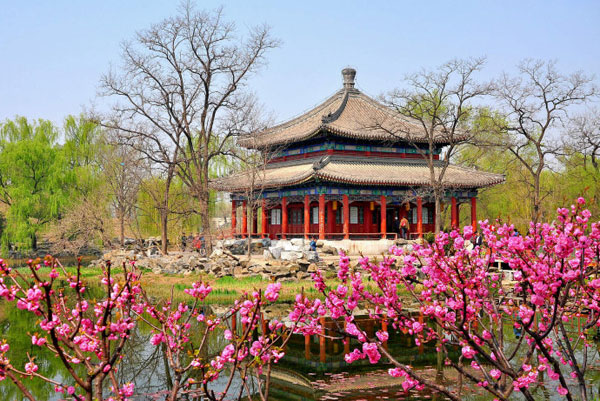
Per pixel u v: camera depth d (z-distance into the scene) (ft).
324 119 207.82
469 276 42.42
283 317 110.73
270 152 236.02
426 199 219.82
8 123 283.59
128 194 248.73
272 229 242.37
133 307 43.14
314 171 191.83
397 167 221.05
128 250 221.05
